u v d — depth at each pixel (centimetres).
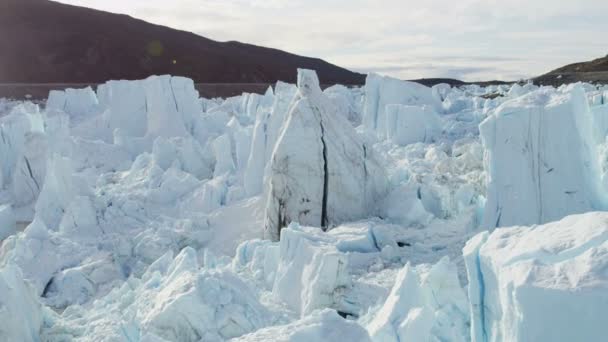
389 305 714
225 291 930
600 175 1271
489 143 1262
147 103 3494
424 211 1482
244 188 2134
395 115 3058
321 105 1647
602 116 2031
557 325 400
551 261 444
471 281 582
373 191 1656
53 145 2853
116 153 3059
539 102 1237
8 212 2150
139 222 1977
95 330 1032
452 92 5241
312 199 1565
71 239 1761
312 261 1031
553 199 1177
